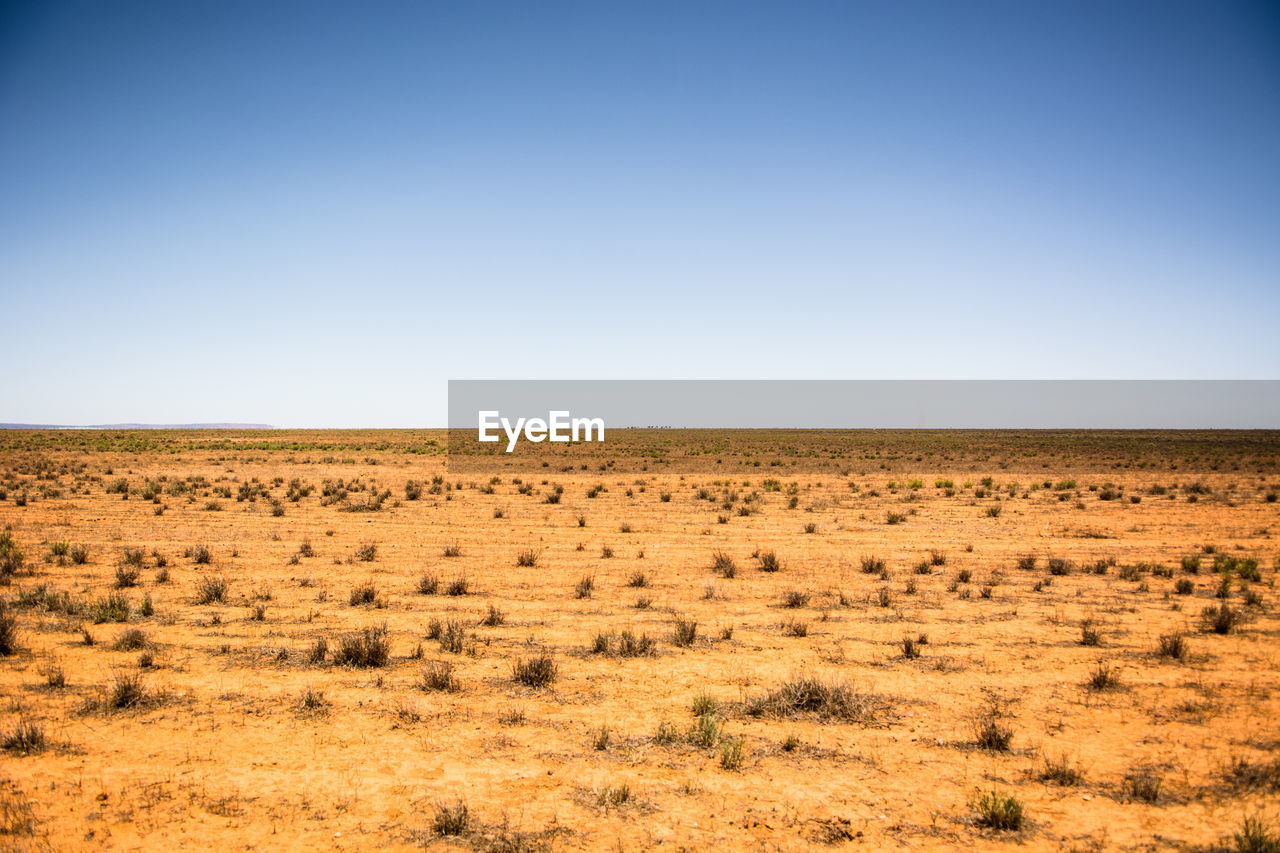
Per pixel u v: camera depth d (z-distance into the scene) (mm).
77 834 5934
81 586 15180
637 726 8336
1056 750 7723
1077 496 35875
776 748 7777
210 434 114938
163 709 8594
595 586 15906
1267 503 32781
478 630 12312
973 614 13531
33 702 8680
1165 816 6375
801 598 14172
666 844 5953
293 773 7105
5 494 32344
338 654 10406
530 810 6469
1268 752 7617
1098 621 12977
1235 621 12797
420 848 5848
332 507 30453
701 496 34906
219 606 13656
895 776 7172
